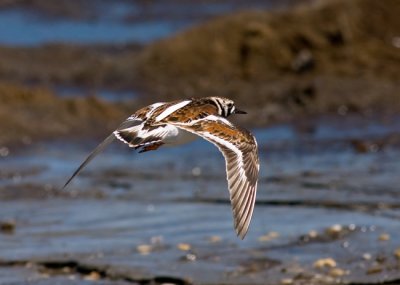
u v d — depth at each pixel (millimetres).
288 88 22750
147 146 7781
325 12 24828
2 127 19844
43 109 20891
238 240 12984
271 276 11734
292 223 13625
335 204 14539
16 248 12984
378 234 13047
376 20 24688
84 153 18859
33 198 15539
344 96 21750
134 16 31188
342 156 17734
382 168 16672
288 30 24719
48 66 26594
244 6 31328
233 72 24500
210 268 12016
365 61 23828
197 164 17641
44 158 18406
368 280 11586
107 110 21328
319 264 12031
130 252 12680
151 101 22953
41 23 30578
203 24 25719
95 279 11969
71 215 14500
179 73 24953
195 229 13547
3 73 26062
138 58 26016
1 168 17516
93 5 32094
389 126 19875
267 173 16594
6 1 32094
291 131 19969
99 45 28469
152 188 15992
